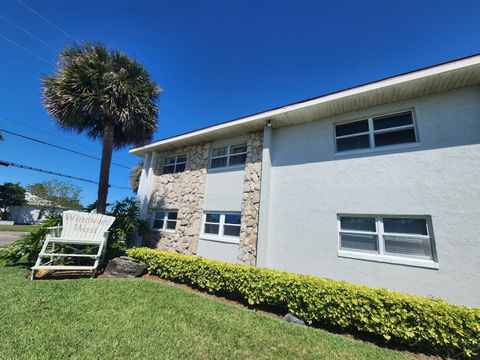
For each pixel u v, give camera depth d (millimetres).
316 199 6418
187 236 8898
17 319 3209
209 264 6055
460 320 3453
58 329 3057
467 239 4488
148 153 11977
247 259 7020
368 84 5617
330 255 5816
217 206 8383
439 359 3426
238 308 4703
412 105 5711
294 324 4137
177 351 2824
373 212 5523
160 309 4145
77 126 8375
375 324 3854
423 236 4926
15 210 34688
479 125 4887
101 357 2535
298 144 7242
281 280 4875
